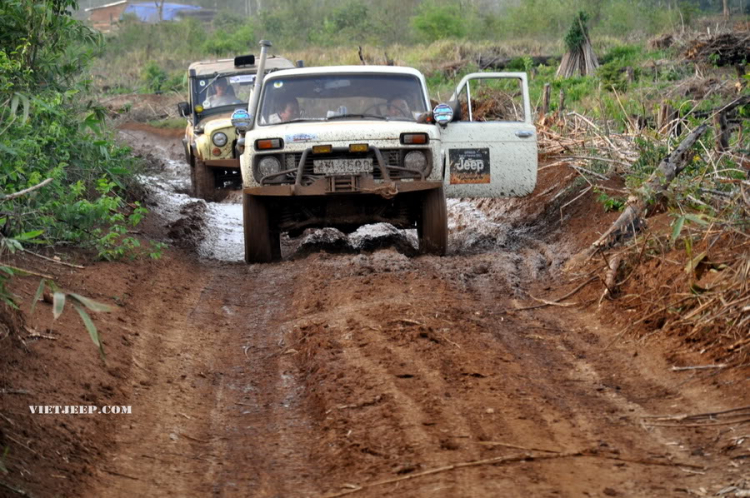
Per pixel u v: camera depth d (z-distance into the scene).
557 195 22.20
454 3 103.75
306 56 81.94
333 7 120.44
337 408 9.64
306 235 21.27
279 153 16.83
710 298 11.89
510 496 7.42
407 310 13.10
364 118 18.19
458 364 10.88
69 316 11.94
